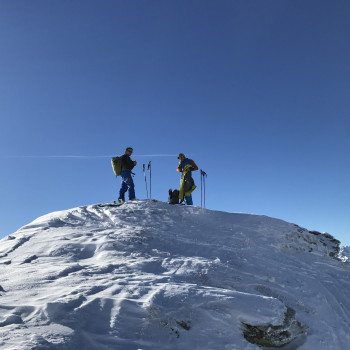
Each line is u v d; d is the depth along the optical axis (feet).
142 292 17.31
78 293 16.44
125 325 14.58
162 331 14.85
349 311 23.35
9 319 13.82
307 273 26.94
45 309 14.52
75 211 39.68
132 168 44.39
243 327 16.49
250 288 21.48
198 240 29.73
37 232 31.42
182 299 16.92
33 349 11.71
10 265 22.85
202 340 15.07
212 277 21.67
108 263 22.62
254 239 31.45
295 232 34.99
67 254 24.99
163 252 25.73
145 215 36.37
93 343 13.23
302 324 19.07
